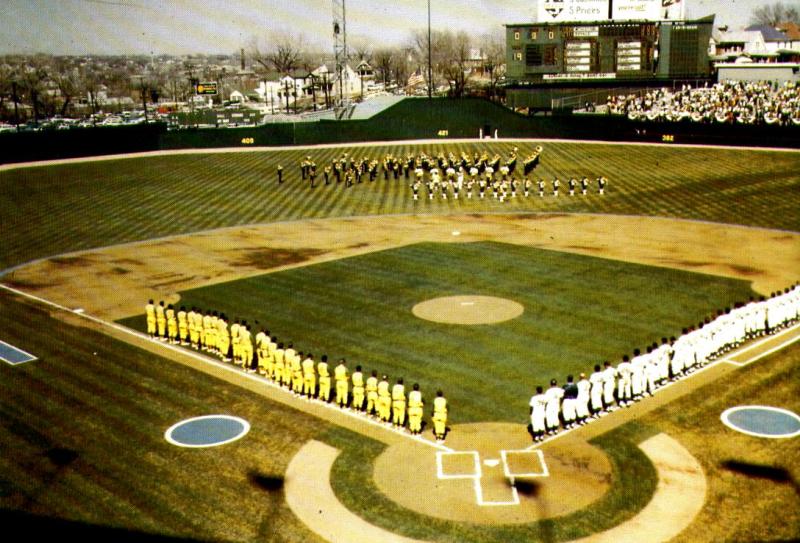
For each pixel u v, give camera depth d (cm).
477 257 4691
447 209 6366
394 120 10194
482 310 3616
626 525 1873
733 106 9044
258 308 3750
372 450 2305
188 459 2266
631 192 6800
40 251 5178
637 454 2238
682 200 6381
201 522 1922
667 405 2577
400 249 4966
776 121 8481
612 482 2081
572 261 4541
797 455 2205
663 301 3703
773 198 6228
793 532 1822
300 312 3666
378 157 8938
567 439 2345
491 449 2284
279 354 2809
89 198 7044
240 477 2153
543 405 2322
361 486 2092
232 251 5047
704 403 2583
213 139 9912
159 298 3984
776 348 3072
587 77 10112
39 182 7738
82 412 2616
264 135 9969
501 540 1825
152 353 3206
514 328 3344
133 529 1892
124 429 2478
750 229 5331
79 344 3325
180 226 5909
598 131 9544
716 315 3456
